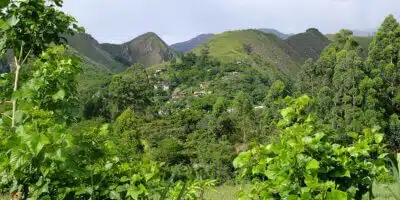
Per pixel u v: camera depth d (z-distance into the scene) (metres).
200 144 51.69
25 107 3.61
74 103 4.14
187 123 68.50
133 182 4.05
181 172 4.52
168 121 66.56
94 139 4.08
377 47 47.25
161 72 167.75
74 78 4.24
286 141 4.26
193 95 132.75
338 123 41.72
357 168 4.56
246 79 137.12
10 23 4.23
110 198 4.09
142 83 90.06
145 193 3.98
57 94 3.86
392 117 41.47
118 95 85.00
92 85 119.50
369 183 4.56
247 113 62.22
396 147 41.16
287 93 58.06
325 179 4.26
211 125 61.25
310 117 4.42
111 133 4.56
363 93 42.06
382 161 4.65
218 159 37.19
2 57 4.57
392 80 44.84
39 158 3.09
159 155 43.75
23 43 4.45
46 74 4.02
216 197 12.58
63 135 3.21
